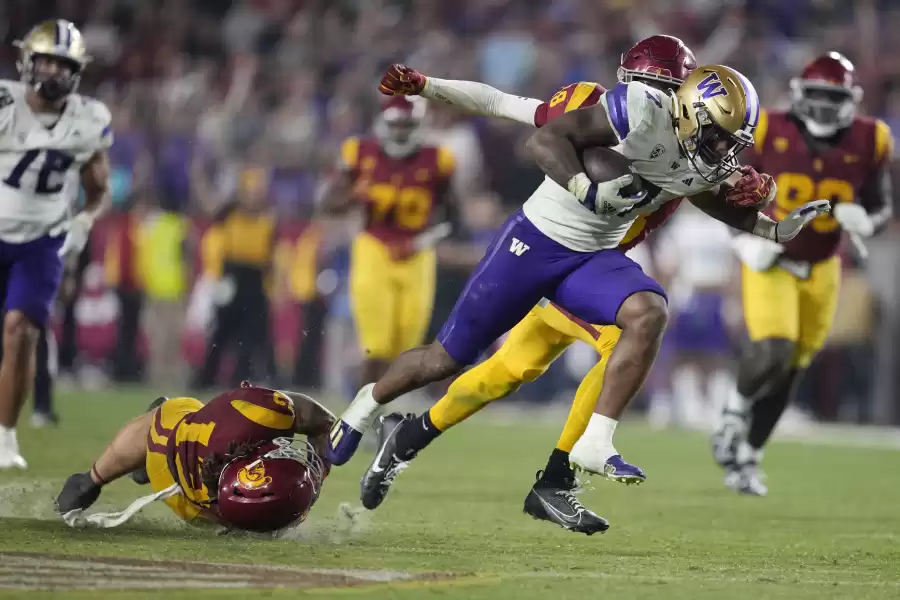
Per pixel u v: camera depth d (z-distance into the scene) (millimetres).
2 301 24969
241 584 13695
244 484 16297
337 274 53156
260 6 66875
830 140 27875
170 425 17188
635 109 16859
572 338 18969
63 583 13430
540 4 64375
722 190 18906
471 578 14719
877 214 28625
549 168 16875
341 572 14766
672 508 24203
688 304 49562
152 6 66000
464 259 49844
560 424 46844
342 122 57938
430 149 36156
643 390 53562
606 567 16281
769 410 28453
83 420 37781
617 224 17688
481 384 18938
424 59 61812
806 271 27578
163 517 19125
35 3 64875
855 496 27672
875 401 50125
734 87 16781
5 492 21312
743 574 16047
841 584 15328
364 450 34375
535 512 18750
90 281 54812
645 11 63250
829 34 61719
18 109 23984
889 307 49750
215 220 50375
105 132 24672
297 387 53438
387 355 36062
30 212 23953
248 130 58031
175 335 55594
